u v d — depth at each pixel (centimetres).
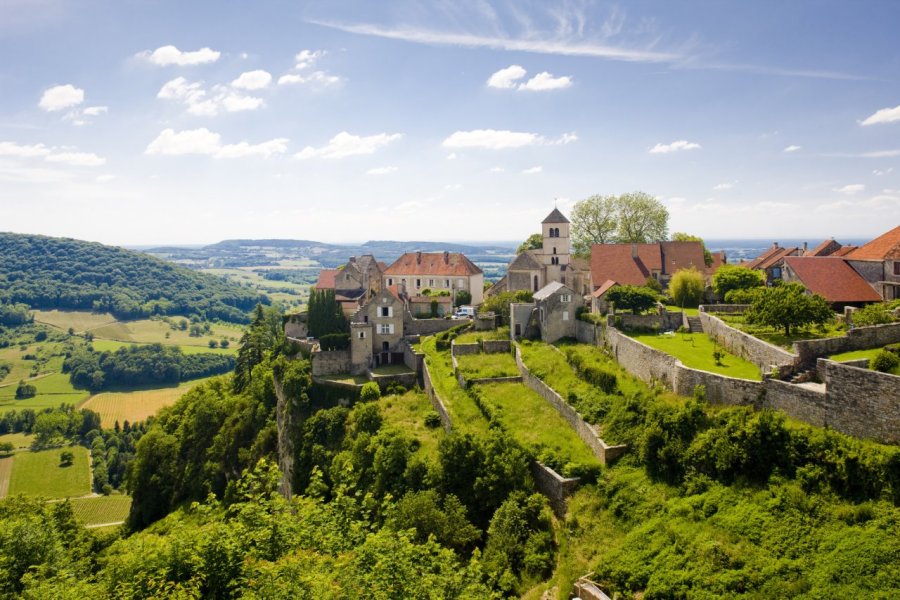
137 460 8531
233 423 8181
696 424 3884
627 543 3472
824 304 4706
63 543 5831
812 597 2662
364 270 10106
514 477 4372
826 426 3356
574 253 11712
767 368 4116
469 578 3275
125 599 3161
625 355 5475
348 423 6325
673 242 9025
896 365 3400
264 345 9944
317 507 3819
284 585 2752
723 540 3158
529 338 7219
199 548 3416
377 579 2944
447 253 11119
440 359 7250
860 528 2850
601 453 4281
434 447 5272
